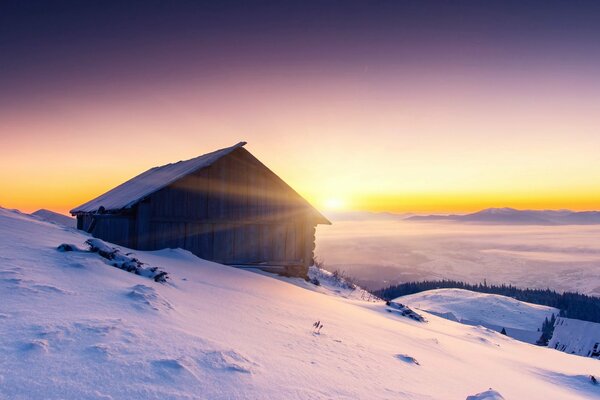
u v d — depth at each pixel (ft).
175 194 55.42
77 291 14.55
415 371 15.06
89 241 24.67
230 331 14.15
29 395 6.75
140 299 15.02
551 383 22.40
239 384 9.00
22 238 24.99
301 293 34.71
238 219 60.03
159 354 9.63
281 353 12.78
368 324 25.95
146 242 52.54
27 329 9.66
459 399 12.45
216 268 38.75
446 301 540.93
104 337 9.98
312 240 66.03
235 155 60.39
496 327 432.66
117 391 7.43
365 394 10.52
